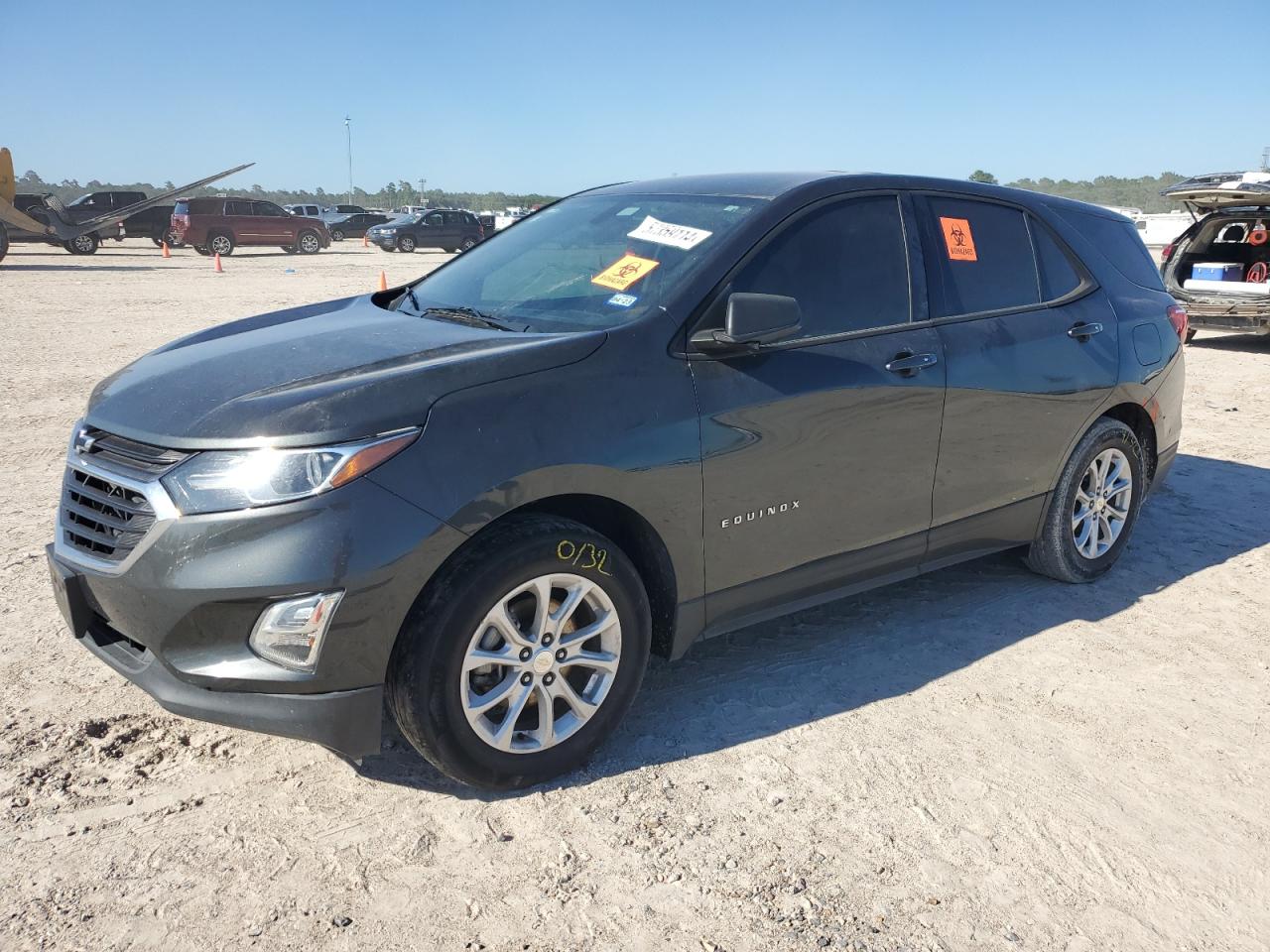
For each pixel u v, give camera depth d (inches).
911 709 140.0
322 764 122.9
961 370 153.0
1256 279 461.4
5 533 202.8
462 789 118.6
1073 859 109.6
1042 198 182.4
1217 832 115.1
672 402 122.0
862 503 144.5
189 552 101.3
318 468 101.5
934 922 99.3
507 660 112.8
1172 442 201.3
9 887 99.7
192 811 113.1
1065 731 135.6
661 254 136.7
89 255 1209.4
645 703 140.1
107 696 137.4
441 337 128.6
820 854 108.8
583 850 108.3
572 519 122.7
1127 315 185.0
